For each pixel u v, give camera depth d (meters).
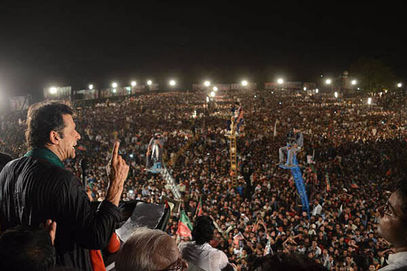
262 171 23.36
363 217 15.06
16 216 1.80
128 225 2.41
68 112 2.11
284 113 51.91
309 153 29.56
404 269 1.60
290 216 15.06
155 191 18.08
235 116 21.91
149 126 42.03
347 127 40.97
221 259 3.08
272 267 1.35
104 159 23.98
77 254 1.87
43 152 1.96
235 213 15.66
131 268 1.62
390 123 42.62
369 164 26.44
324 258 11.41
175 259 1.67
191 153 28.78
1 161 2.42
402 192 1.71
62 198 1.75
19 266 1.37
